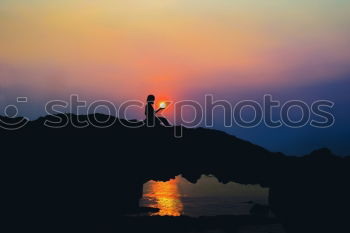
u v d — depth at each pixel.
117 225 16.52
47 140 20.36
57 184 18.59
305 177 19.70
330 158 20.38
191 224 16.78
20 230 15.66
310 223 17.20
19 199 17.53
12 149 19.45
